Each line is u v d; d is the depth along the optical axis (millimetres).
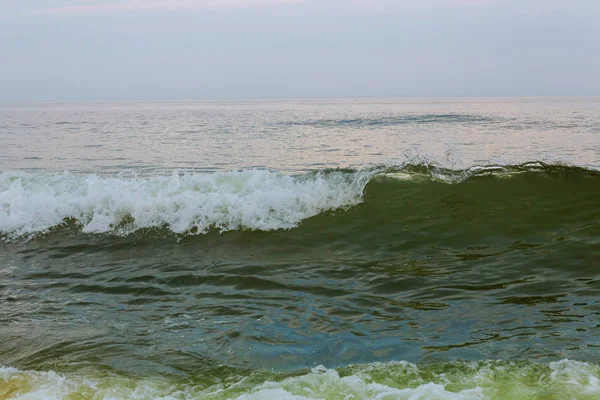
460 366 3316
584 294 4516
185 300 4738
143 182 7918
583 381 3002
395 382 3135
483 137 21891
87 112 70875
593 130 24328
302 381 3117
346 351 3641
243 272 5434
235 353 3645
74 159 16953
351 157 16469
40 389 3145
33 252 6445
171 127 32719
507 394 2922
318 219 7023
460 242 6129
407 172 7988
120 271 5629
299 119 40688
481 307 4352
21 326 4230
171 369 3432
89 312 4516
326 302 4578
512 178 7711
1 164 15945
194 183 7797
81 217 7410
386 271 5340
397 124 31641
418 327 4004
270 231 6777
